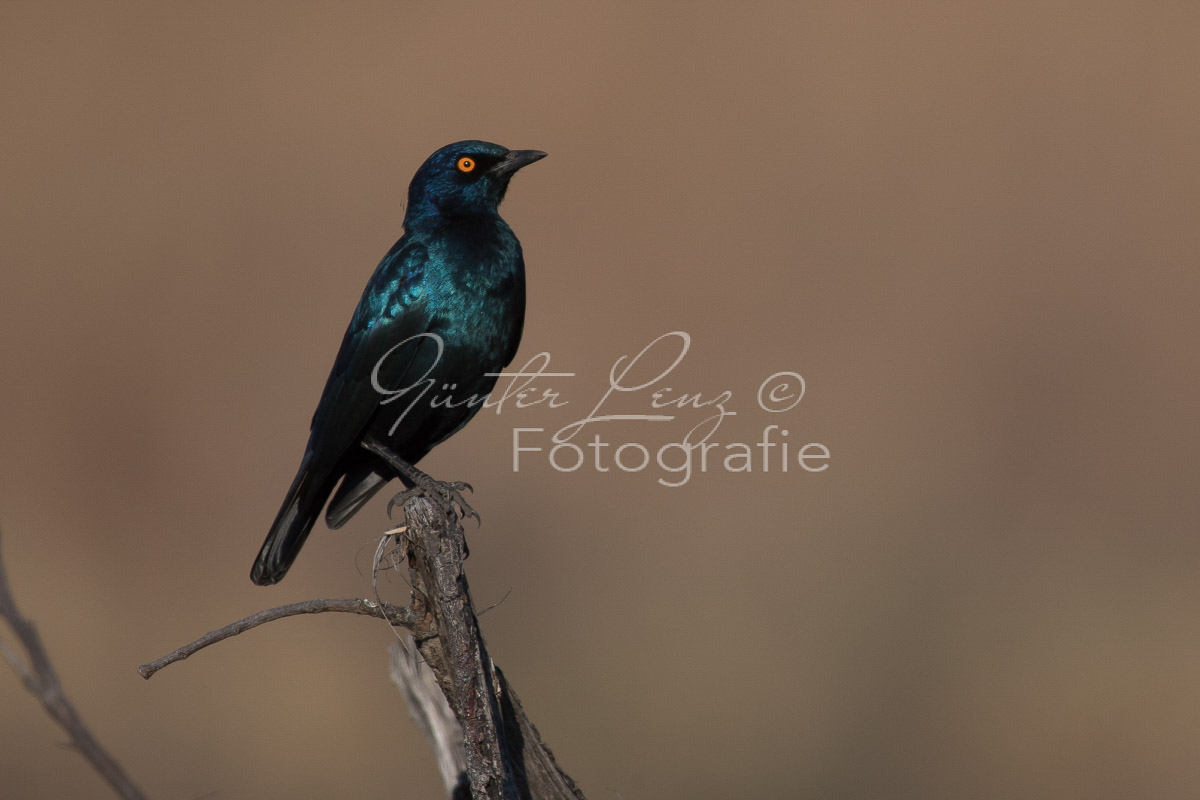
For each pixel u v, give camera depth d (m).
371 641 13.80
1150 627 13.84
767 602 14.09
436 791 11.71
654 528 16.12
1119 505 17.70
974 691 12.55
